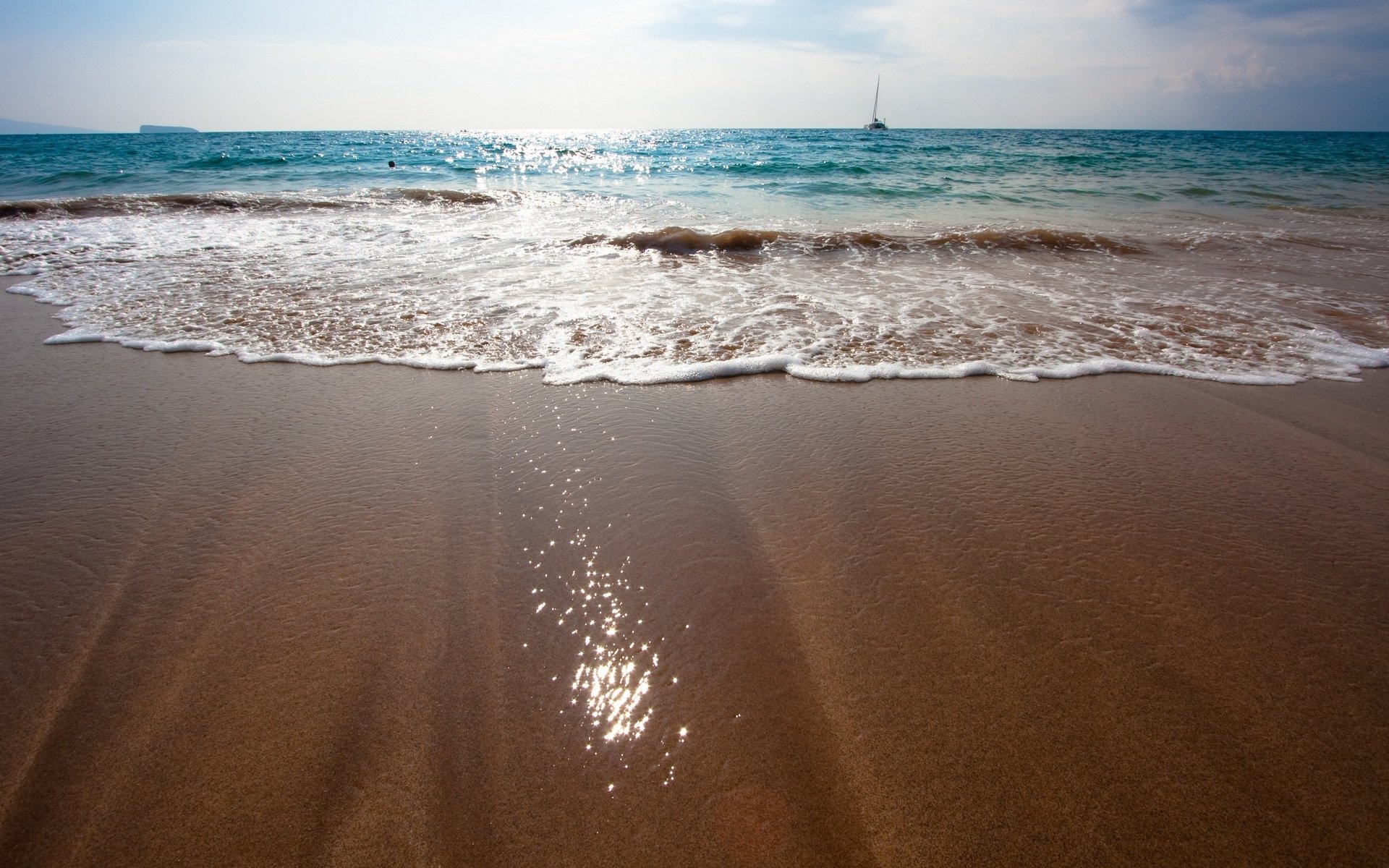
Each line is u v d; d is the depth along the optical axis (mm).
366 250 7871
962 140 48250
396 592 2250
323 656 1977
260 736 1716
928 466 3109
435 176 19188
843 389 3992
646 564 2393
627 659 1972
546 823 1510
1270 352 4711
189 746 1689
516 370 4211
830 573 2361
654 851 1455
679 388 3967
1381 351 4723
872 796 1575
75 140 49781
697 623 2115
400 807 1542
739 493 2869
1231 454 3264
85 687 1868
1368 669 1955
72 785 1593
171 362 4328
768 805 1554
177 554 2443
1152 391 4027
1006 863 1437
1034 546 2525
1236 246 8695
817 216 11391
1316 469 3125
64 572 2344
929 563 2416
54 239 8398
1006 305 5742
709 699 1836
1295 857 1448
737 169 20891
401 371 4188
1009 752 1685
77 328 4934
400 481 2934
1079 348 4727
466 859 1433
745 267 7215
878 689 1874
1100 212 12133
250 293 5852
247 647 2012
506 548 2482
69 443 3250
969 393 3971
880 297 5941
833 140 47094
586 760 1658
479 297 5746
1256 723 1771
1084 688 1880
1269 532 2633
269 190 14867
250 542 2508
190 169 20188
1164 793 1582
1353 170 22141
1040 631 2096
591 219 10805
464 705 1810
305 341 4672
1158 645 2041
